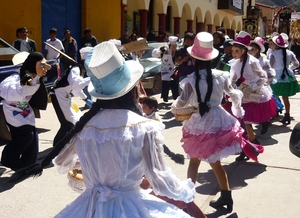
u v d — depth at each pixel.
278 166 5.86
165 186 2.42
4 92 4.91
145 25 20.31
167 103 11.08
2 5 11.91
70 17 15.41
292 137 2.63
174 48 10.47
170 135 7.59
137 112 2.62
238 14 34.84
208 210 4.43
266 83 6.46
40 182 5.16
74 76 5.68
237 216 4.29
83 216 2.38
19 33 11.10
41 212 4.36
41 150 6.59
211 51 4.08
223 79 4.22
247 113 6.11
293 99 12.30
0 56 8.05
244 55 5.89
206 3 28.12
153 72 12.65
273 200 4.70
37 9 13.14
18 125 5.19
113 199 2.38
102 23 16.80
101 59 2.30
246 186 5.12
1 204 4.52
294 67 8.77
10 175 5.43
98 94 2.40
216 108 4.23
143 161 2.42
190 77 4.19
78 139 2.46
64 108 5.89
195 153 4.17
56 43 12.23
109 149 2.34
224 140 4.10
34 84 5.04
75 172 2.80
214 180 5.32
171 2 23.22
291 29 23.89
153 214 2.37
